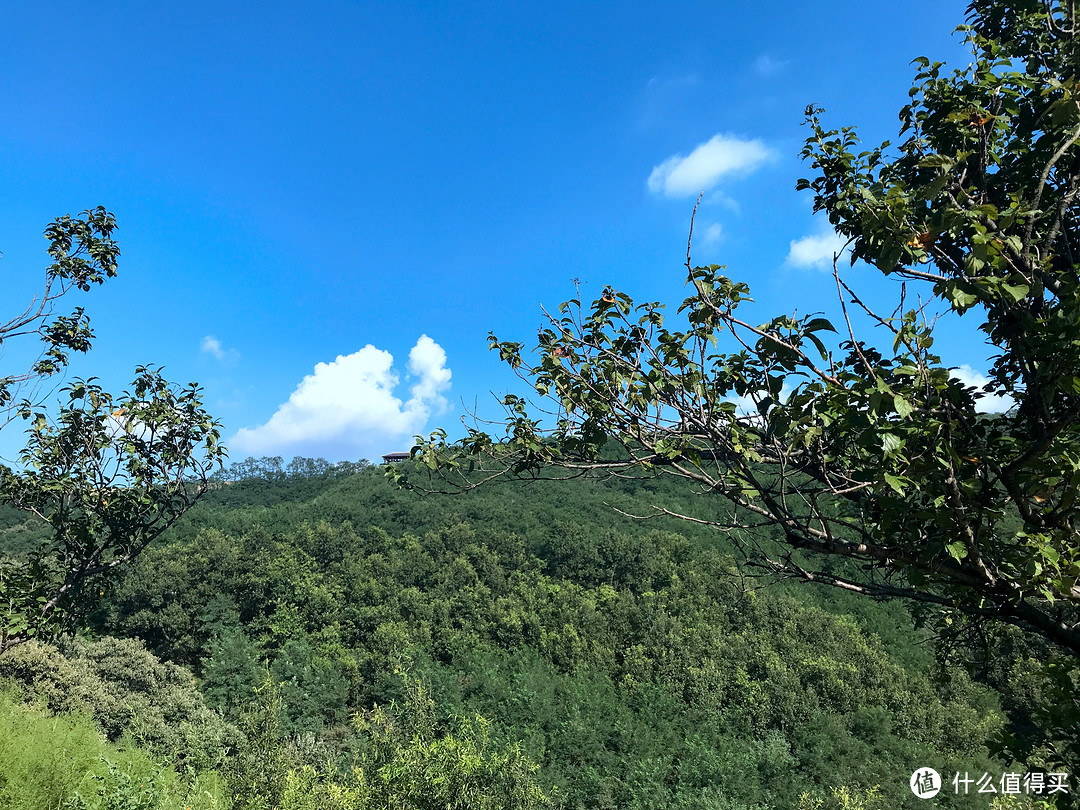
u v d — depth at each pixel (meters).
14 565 7.34
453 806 15.06
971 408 2.58
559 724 32.44
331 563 57.75
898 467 2.36
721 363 2.98
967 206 2.54
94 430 7.77
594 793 27.78
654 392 3.01
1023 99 3.06
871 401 2.14
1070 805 2.60
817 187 3.58
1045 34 3.21
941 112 3.12
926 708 31.77
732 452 2.87
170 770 10.72
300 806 14.53
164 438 8.00
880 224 2.38
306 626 48.12
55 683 20.72
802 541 2.80
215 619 46.81
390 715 32.06
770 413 2.70
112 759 9.38
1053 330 2.11
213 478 8.34
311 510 74.44
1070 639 2.62
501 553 59.62
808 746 30.31
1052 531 2.47
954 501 2.32
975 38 2.93
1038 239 2.67
